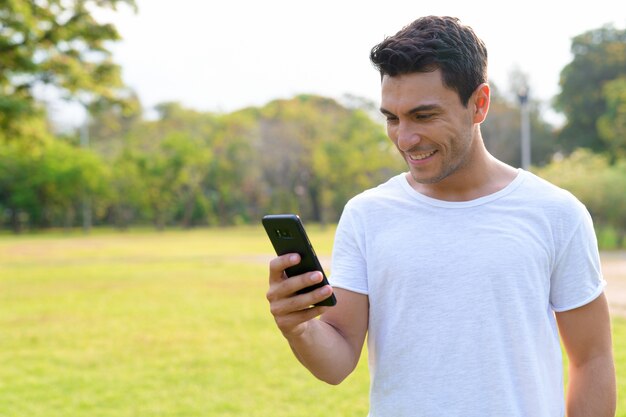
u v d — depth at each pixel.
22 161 55.72
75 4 17.42
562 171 27.56
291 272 1.74
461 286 1.82
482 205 1.89
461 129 1.81
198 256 26.61
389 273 1.89
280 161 57.00
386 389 1.88
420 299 1.84
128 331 9.77
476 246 1.84
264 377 7.02
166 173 58.47
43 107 19.78
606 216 26.30
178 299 13.34
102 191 57.53
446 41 1.76
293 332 1.75
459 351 1.80
